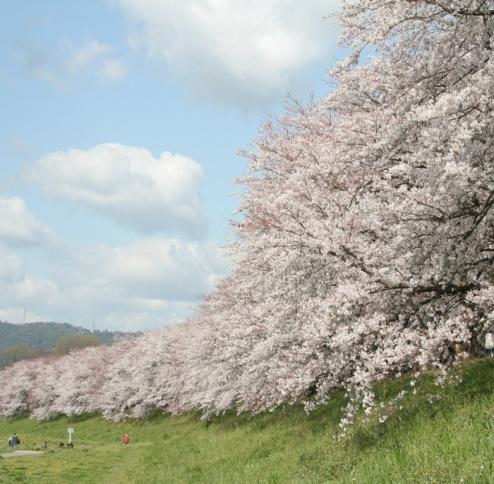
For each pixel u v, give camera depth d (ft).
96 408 196.54
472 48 30.14
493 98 27.86
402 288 31.63
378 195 35.68
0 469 78.69
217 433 79.00
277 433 53.83
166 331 175.42
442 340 29.19
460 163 26.27
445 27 30.78
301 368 38.37
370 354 30.94
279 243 35.04
